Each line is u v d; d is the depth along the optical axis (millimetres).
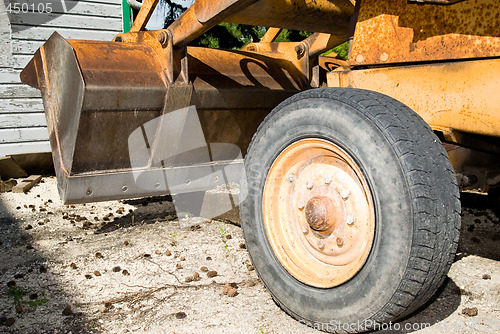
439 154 2158
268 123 2656
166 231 4223
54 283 3082
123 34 4043
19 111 7062
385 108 2213
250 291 2928
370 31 2783
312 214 2447
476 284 2980
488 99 2275
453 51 2391
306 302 2395
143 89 3445
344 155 2277
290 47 4586
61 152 3590
